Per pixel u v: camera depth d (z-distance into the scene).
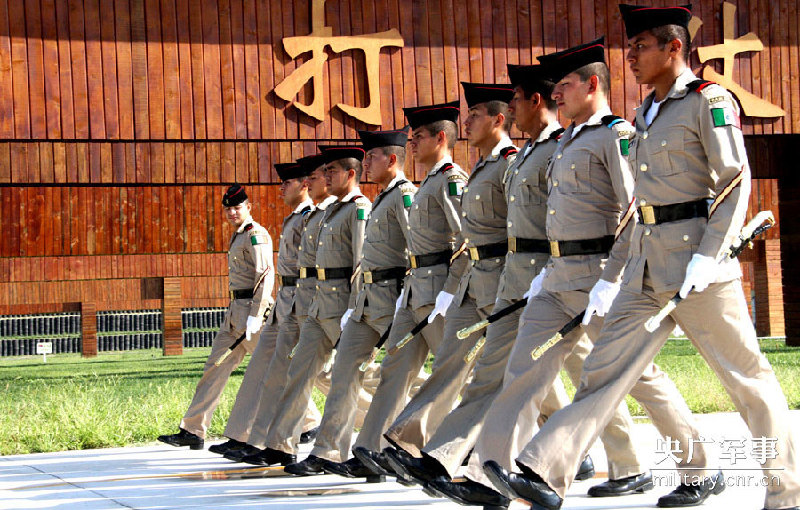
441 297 6.09
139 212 20.27
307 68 13.80
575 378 5.76
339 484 6.60
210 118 13.62
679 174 4.63
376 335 6.93
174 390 12.23
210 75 13.66
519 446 5.07
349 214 7.34
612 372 4.71
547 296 5.22
